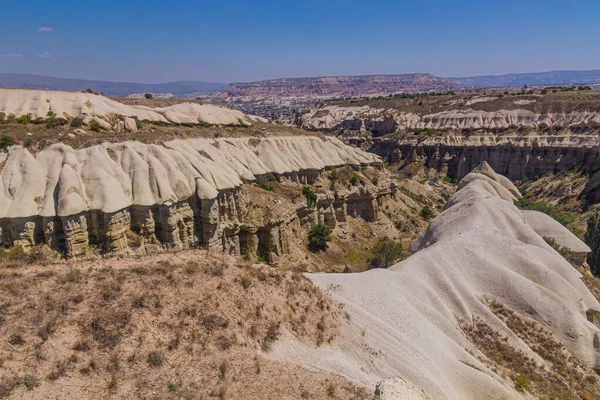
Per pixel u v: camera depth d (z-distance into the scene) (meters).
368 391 19.67
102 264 22.56
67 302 18.25
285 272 27.41
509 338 33.25
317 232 60.44
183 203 43.16
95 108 54.28
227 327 20.03
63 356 15.86
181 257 24.88
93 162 40.31
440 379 25.41
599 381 31.36
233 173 53.28
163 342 17.97
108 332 17.36
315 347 22.55
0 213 35.66
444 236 50.50
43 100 51.69
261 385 17.88
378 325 27.64
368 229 73.06
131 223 40.78
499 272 38.31
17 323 16.58
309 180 72.75
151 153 45.22
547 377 30.56
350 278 34.09
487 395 26.02
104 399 14.83
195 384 16.69
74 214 36.53
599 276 56.56
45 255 35.38
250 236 50.50
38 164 39.50
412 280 36.12
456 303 35.34
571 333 33.84
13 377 14.41
